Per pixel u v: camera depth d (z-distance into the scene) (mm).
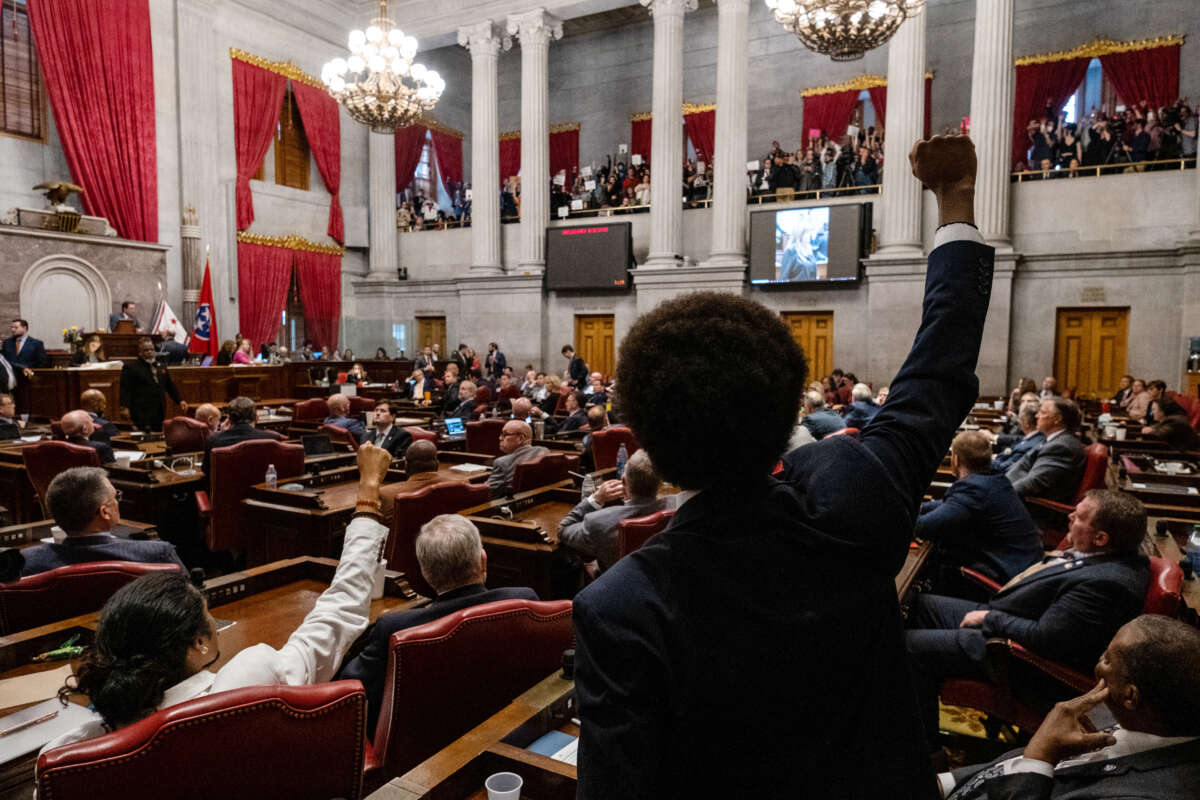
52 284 12930
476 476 5863
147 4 14672
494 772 1690
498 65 22125
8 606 2492
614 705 697
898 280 14031
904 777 739
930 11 17141
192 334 15016
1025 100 16266
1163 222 13188
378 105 10711
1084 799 1470
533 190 17656
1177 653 1444
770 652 706
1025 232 14086
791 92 18656
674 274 15945
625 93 20781
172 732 1376
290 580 3258
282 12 17453
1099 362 13664
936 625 3439
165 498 5598
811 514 776
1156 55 15273
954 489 3906
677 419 769
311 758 1519
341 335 19812
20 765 1754
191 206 15641
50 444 5570
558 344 17938
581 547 3715
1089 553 2773
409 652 1930
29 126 13469
